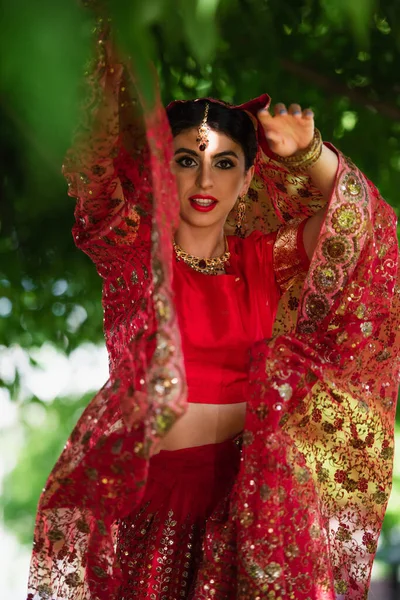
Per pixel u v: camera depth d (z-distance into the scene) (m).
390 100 4.99
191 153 2.49
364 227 2.48
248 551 2.24
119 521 2.60
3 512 11.91
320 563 2.37
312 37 4.79
